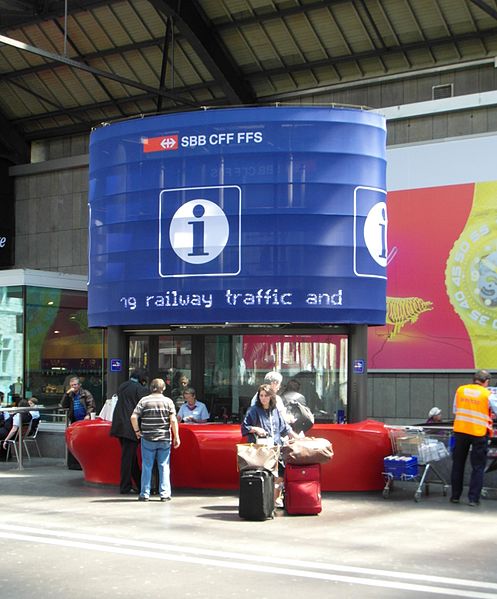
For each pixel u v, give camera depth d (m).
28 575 7.64
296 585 7.26
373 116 13.93
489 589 7.21
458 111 21.95
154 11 25.45
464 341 20.67
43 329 22.09
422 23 23.22
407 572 7.81
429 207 21.17
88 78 29.12
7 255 31.78
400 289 21.52
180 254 13.82
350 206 13.59
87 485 14.14
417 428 12.81
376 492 13.00
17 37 28.27
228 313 13.52
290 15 24.27
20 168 31.61
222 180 13.66
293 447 11.05
